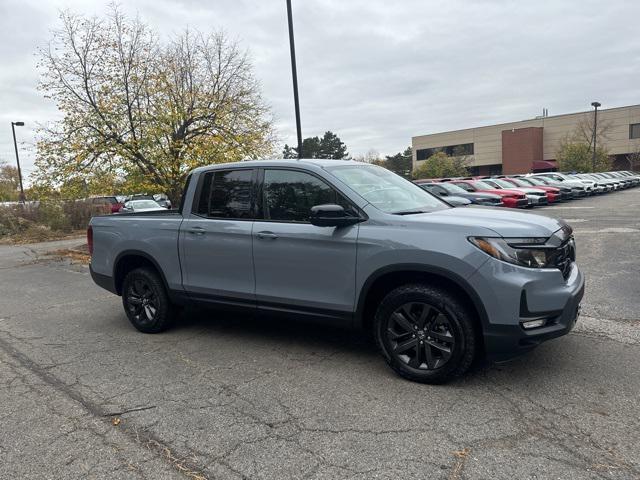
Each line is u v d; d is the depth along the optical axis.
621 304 5.84
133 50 12.90
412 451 2.92
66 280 9.70
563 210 20.50
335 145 81.50
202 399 3.75
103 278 5.92
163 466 2.87
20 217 20.69
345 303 4.13
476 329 3.68
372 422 3.28
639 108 58.38
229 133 13.08
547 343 4.60
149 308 5.57
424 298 3.74
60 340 5.48
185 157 12.25
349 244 4.04
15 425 3.43
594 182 31.05
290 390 3.85
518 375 3.92
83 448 3.10
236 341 5.13
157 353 4.87
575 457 2.79
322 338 5.11
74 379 4.27
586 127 60.78
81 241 17.75
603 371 3.94
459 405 3.47
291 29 13.35
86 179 12.70
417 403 3.53
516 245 3.54
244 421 3.38
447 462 2.79
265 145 14.53
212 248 4.88
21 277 10.33
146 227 5.45
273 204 4.60
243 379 4.11
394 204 4.30
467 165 67.75
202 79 13.79
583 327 5.03
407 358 3.94
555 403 3.44
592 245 10.44
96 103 12.91
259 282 4.61
